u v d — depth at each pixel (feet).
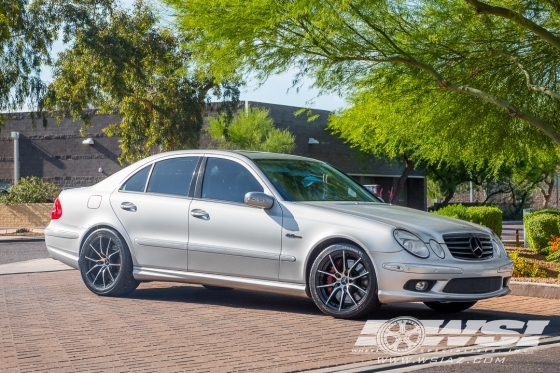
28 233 98.78
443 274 26.25
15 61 100.27
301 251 28.04
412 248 26.37
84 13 103.60
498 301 33.27
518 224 151.12
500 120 49.73
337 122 63.26
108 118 149.89
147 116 118.93
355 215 27.61
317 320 27.22
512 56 45.88
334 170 32.91
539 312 30.14
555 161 60.08
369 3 40.29
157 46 108.68
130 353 21.84
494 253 28.37
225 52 42.55
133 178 33.24
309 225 27.99
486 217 65.57
